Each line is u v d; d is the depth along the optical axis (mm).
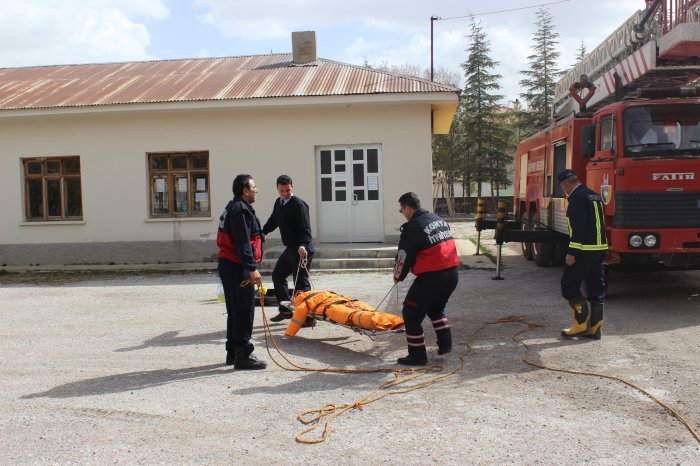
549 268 12188
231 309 5938
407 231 5738
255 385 5406
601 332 6879
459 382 5336
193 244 14625
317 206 14312
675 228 7684
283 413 4703
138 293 10836
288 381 5500
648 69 8531
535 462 3768
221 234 5867
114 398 5145
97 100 14578
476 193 48500
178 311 9008
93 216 14859
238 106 13812
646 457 3807
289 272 7949
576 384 5180
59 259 14977
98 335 7570
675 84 9375
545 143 11578
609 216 8188
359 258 13078
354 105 13914
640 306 8180
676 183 7684
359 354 6395
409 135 13914
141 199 14688
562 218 10312
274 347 6711
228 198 14445
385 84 14203
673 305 8188
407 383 5355
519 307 8477
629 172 7719
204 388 5359
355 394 5105
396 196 14031
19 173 15016
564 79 12883
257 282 5723
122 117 14617
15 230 15094
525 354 6109
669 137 7859
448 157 38438
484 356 6109
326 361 6141
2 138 15023
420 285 5777
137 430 4426
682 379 5219
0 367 6191
